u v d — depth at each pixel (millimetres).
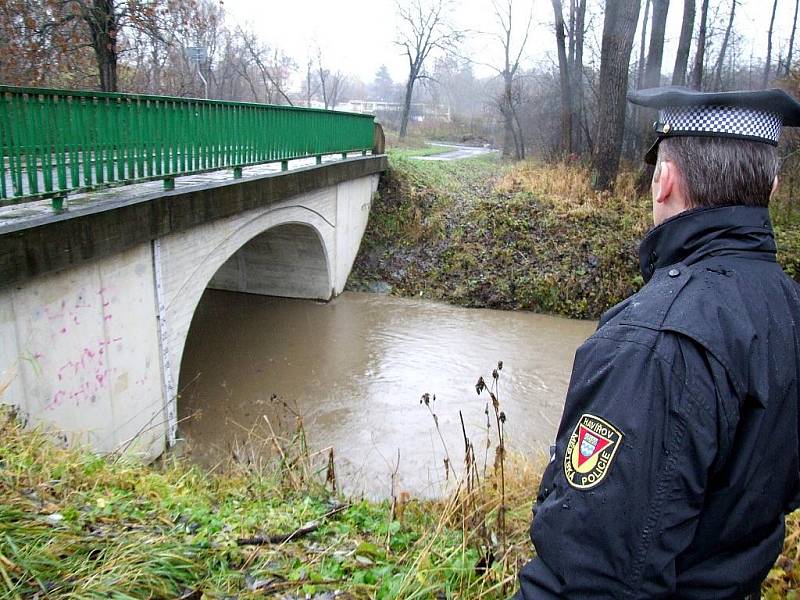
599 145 16141
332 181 12625
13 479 3311
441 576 2896
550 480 1388
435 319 13125
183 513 3459
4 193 4773
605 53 15734
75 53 13922
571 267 13922
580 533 1183
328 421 8438
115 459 4660
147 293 6773
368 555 3129
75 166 5520
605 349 1277
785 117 1351
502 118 35219
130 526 3053
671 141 1421
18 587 2281
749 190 1335
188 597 2559
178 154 7148
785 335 1286
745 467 1209
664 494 1149
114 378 6281
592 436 1218
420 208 16094
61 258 5270
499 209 15461
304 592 2723
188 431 8031
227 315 13078
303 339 11703
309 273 13953
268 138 9516
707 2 17219
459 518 3701
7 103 4773
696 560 1273
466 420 8602
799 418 1308
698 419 1151
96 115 5738
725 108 1337
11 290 4863
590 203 15141
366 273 15297
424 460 7441
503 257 14539
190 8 14805
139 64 18578
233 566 2910
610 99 15812
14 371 4898
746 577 1276
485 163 23484
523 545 3281
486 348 11484
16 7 12227
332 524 3604
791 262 13086
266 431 8070
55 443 4766
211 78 28875
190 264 7613
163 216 6789
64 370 5523
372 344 11531
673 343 1201
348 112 13664
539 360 11000
